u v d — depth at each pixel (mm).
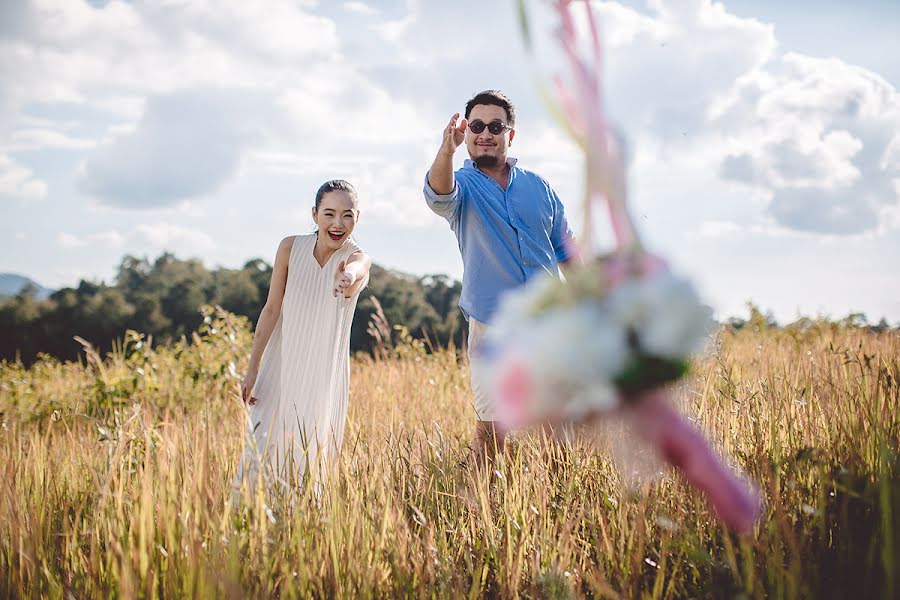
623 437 957
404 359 9469
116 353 9695
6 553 2887
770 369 5027
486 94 4551
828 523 2709
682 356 846
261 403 4508
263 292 77438
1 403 9281
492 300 4359
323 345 4441
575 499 3203
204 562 2424
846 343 6047
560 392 831
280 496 3119
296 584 2551
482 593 2666
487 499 3131
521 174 4578
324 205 4438
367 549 2709
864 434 3104
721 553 2635
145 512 2621
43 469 3711
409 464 3730
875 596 2250
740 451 3197
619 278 867
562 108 852
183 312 77812
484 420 4012
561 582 2439
